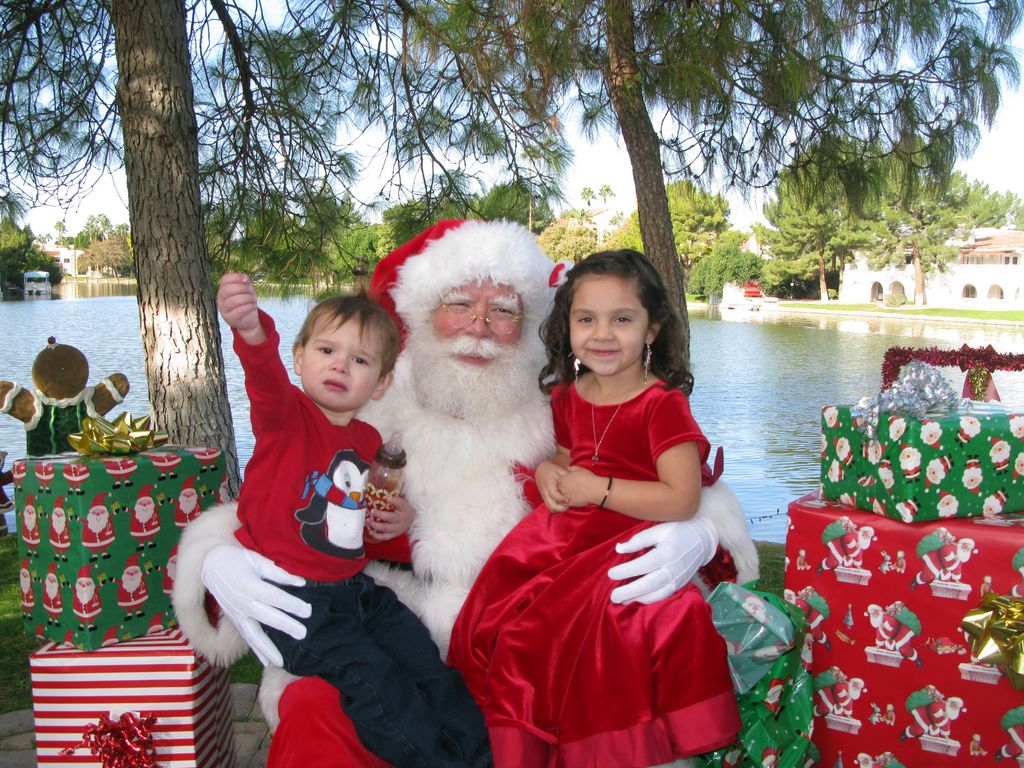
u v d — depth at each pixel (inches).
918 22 191.5
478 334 89.7
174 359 166.6
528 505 91.9
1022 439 75.3
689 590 80.9
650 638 75.5
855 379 687.7
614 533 83.7
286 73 237.1
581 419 88.8
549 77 189.3
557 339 90.6
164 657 81.0
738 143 209.9
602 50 193.8
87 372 197.2
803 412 515.5
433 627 86.0
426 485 90.5
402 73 233.6
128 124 164.7
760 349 971.3
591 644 76.3
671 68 175.9
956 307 1973.4
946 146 201.2
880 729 76.3
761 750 73.9
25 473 84.0
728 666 74.9
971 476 73.9
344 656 74.7
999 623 68.0
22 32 223.3
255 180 240.7
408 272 93.8
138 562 84.0
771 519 267.3
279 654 77.3
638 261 85.3
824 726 79.0
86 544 80.3
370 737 71.8
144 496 84.4
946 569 72.6
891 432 74.0
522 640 77.9
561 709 75.5
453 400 91.4
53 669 80.7
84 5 227.1
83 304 1517.0
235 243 239.8
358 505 82.4
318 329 82.5
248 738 111.7
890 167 209.2
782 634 71.4
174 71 164.9
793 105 191.8
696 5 176.9
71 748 80.9
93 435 86.0
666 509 81.4
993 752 72.2
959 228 1946.4
